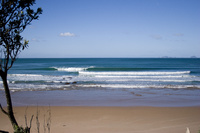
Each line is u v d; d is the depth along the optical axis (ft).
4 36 10.49
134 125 27.09
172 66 174.29
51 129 25.09
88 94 52.24
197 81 77.56
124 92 55.16
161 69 136.26
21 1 10.80
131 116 31.71
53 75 96.78
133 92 55.16
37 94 51.98
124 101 43.88
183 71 118.01
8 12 10.55
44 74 103.81
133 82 75.51
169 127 26.11
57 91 56.59
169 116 31.81
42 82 74.28
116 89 59.98
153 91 56.75
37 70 124.16
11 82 73.31
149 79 82.48
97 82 75.46
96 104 40.86
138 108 37.14
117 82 75.31
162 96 49.67
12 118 11.60
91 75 97.86
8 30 10.55
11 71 117.29
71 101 43.96
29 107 37.70
